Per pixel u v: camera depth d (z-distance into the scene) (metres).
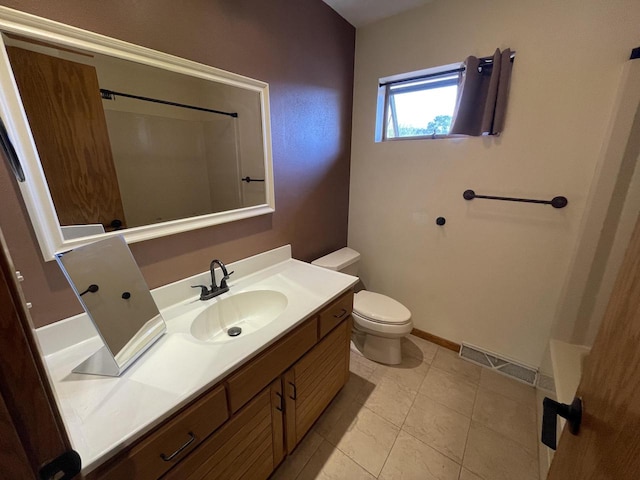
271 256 1.62
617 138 1.24
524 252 1.62
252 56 1.30
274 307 1.30
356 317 1.83
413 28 1.71
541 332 1.67
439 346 2.09
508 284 1.72
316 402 1.32
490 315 1.83
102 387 0.72
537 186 1.51
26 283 0.80
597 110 1.29
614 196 1.30
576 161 1.38
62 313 0.89
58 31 0.76
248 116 1.34
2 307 0.29
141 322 0.88
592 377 0.54
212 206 1.28
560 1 1.28
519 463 1.27
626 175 1.26
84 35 0.81
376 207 2.16
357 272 2.25
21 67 0.73
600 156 1.30
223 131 1.25
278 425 1.10
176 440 0.71
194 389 0.72
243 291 1.31
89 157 0.89
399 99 1.96
